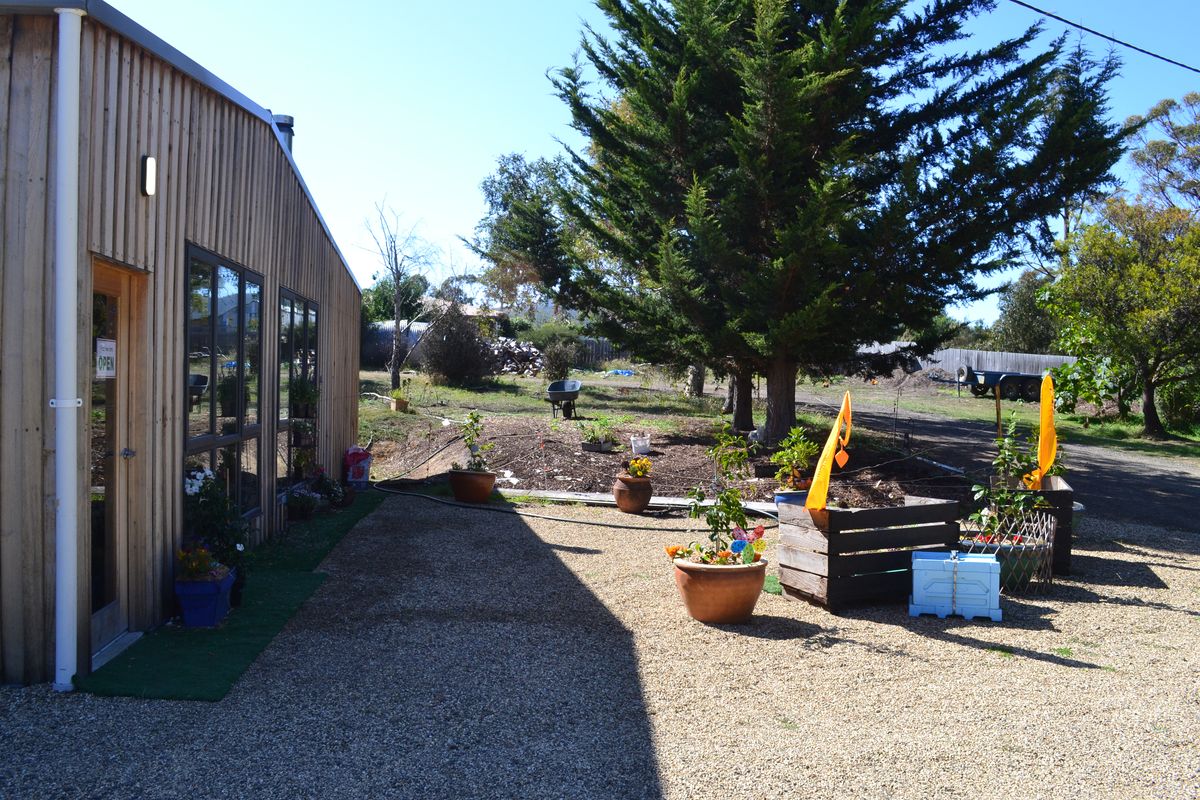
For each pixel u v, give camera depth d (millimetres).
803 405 26062
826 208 11023
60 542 3826
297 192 8273
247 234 6441
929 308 13031
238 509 6047
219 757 3264
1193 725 3959
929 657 4918
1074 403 23297
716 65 12969
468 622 5258
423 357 27422
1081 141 11617
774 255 12398
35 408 3807
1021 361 34938
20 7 3680
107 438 4371
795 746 3596
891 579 6129
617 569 6859
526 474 11188
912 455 13453
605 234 15242
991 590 5812
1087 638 5418
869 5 11633
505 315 34312
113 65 4125
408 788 3098
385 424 17469
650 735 3672
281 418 7871
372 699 3936
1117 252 19969
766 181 12078
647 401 24500
